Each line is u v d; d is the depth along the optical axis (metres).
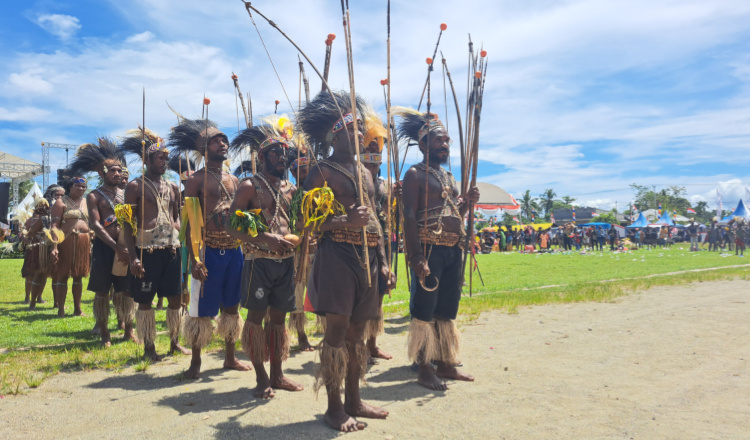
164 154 5.11
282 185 4.21
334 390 3.21
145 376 4.37
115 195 6.00
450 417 3.33
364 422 3.26
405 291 10.96
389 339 5.89
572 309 7.63
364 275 3.30
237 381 4.24
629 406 3.44
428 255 4.16
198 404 3.64
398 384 4.14
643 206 112.44
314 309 3.33
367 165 4.02
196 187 4.44
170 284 5.00
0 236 21.06
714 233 32.19
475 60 4.41
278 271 3.89
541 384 4.00
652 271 15.25
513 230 39.72
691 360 4.60
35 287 8.34
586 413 3.33
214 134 4.47
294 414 3.42
